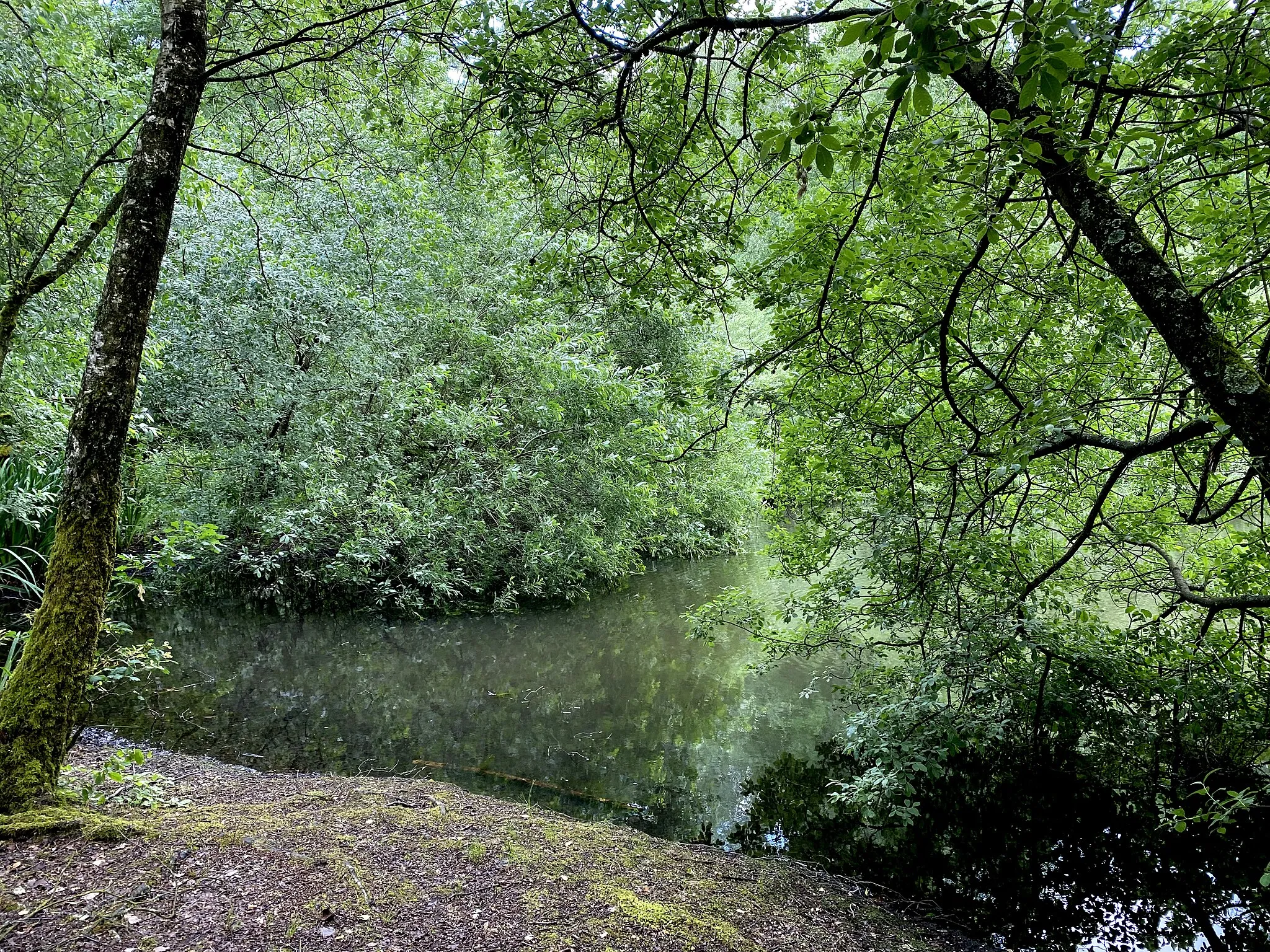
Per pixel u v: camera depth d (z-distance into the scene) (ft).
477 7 14.10
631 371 44.93
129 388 11.51
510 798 17.74
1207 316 8.57
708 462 49.39
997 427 14.98
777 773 20.86
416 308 37.78
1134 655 19.48
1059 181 9.50
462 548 36.52
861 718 18.54
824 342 15.69
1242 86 9.74
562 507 39.09
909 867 16.06
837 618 21.89
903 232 14.46
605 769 20.30
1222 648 18.97
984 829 18.10
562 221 15.85
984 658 16.94
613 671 29.86
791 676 29.81
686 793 19.17
